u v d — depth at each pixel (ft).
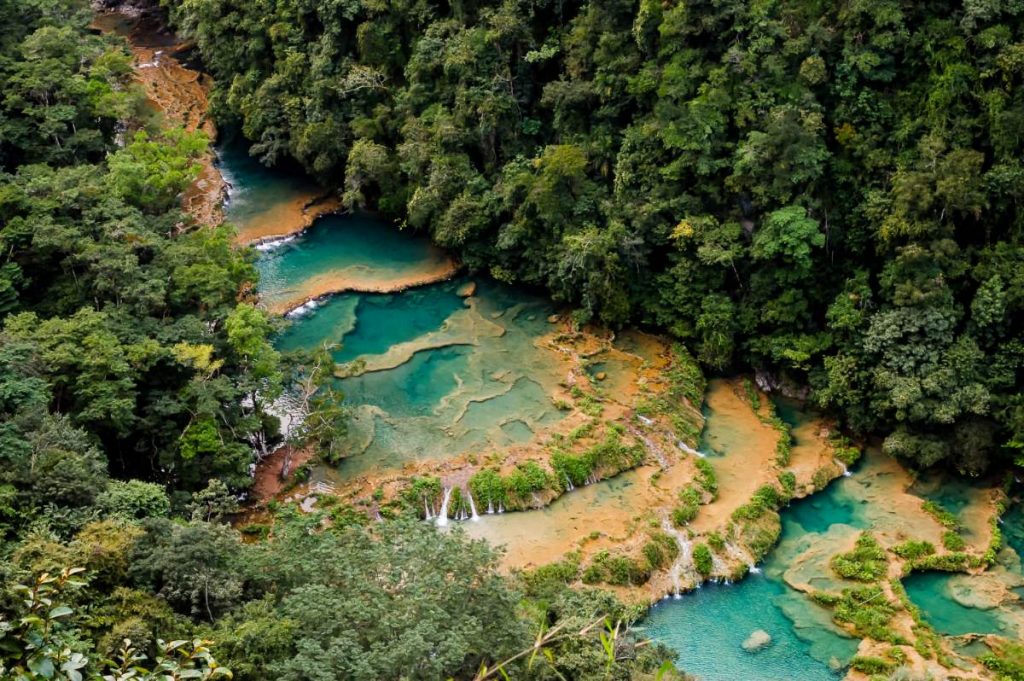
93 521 121.49
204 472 159.63
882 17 178.09
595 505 167.53
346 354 207.41
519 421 185.68
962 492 168.96
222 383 163.43
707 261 189.37
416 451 178.29
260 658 100.17
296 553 115.34
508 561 154.71
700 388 193.67
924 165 174.60
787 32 188.44
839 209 188.03
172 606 110.73
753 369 197.57
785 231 181.98
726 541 159.22
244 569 115.55
